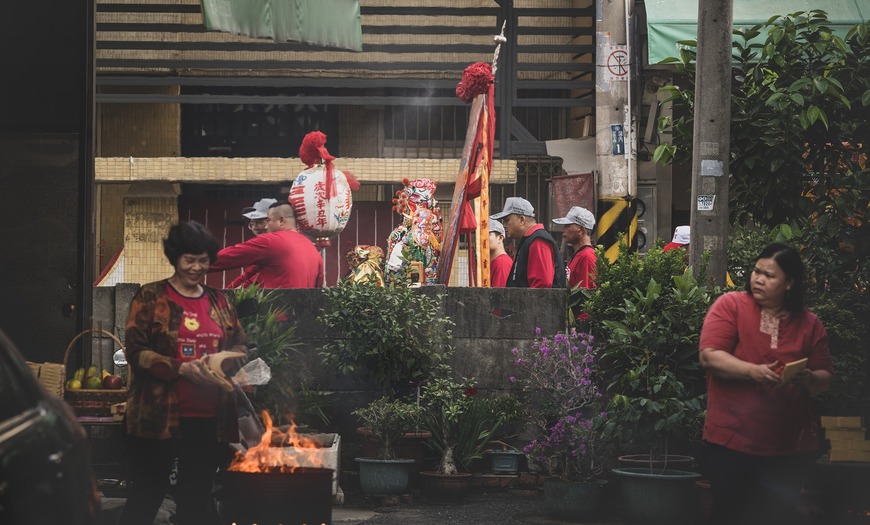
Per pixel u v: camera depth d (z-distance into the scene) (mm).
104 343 9867
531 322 9914
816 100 9781
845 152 9945
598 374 9227
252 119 17625
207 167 16281
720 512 6355
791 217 9953
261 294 9320
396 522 8250
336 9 11438
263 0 10438
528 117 17672
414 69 16688
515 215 11344
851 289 9945
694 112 9516
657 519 8266
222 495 6926
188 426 6434
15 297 9250
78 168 9297
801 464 6289
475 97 12148
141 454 6363
